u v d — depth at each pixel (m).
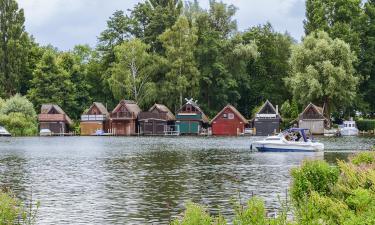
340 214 15.71
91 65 168.75
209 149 84.88
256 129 142.25
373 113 151.12
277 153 75.56
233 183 41.91
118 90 150.12
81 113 161.25
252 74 162.00
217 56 155.12
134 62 151.25
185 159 65.56
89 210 30.78
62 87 156.62
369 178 17.92
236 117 145.75
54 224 27.16
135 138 128.75
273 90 158.38
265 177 45.81
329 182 21.84
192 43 150.62
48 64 156.12
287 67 158.00
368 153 28.62
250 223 15.16
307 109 133.12
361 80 141.25
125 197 35.34
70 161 63.59
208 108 155.75
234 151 80.12
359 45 145.00
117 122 149.00
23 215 20.36
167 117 147.00
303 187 22.14
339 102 134.38
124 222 27.58
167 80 151.38
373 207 15.16
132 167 55.69
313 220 15.75
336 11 147.75
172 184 41.62
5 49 161.00
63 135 148.62
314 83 125.12
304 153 74.94
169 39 152.12
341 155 70.19
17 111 143.62
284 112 144.25
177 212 30.08
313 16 149.12
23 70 164.50
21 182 43.66
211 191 37.66
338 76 125.94
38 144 102.88
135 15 170.88
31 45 174.62
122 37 168.62
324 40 129.75
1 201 18.56
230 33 172.00
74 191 38.25
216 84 155.00
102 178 45.97
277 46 164.62
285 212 17.72
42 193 37.38
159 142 108.38
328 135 130.12
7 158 68.88
